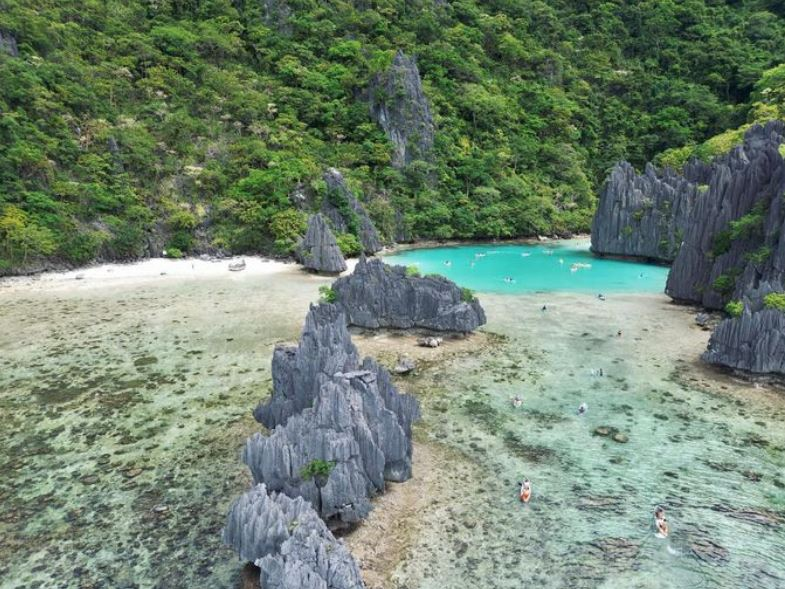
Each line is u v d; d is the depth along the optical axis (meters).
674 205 77.50
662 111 131.62
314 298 55.75
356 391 23.86
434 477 24.94
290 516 17.98
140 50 100.56
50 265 65.38
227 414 30.81
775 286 39.50
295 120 102.00
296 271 70.00
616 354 40.25
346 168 97.56
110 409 31.31
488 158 109.88
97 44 98.75
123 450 27.06
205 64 106.69
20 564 19.42
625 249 81.75
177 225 78.38
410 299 43.94
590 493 23.92
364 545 20.36
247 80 108.19
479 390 34.34
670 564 19.80
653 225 79.00
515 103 126.38
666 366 37.97
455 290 44.47
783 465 26.08
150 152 84.06
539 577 19.00
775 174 46.78
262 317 48.72
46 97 79.50
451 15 143.88
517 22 149.50
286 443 21.27
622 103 140.00
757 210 47.25
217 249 78.81
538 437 28.69
